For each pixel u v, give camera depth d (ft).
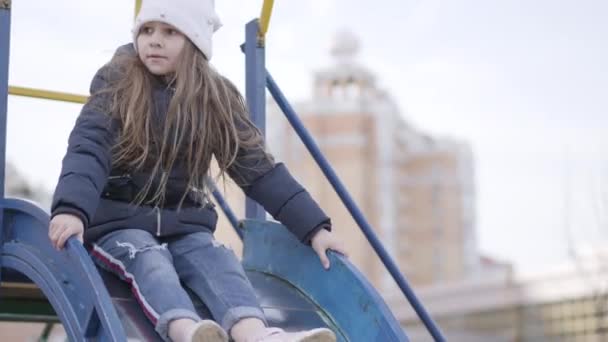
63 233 9.53
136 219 10.52
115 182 10.53
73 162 9.92
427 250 141.59
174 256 10.64
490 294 97.81
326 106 140.46
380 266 130.31
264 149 11.43
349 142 139.33
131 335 9.66
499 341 96.07
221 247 10.74
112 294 10.31
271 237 12.19
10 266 11.69
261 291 11.78
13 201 11.71
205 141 10.78
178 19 10.71
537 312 92.99
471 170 145.28
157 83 10.84
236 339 9.91
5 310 16.16
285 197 11.28
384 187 138.62
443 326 101.76
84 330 9.75
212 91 10.93
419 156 144.25
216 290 10.25
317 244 11.28
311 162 135.23
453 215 143.54
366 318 10.73
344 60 145.48
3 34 12.59
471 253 142.31
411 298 12.03
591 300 87.40
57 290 10.51
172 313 9.55
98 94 10.46
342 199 12.68
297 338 9.31
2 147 12.25
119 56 10.82
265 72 14.16
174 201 10.77
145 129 10.43
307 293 11.60
